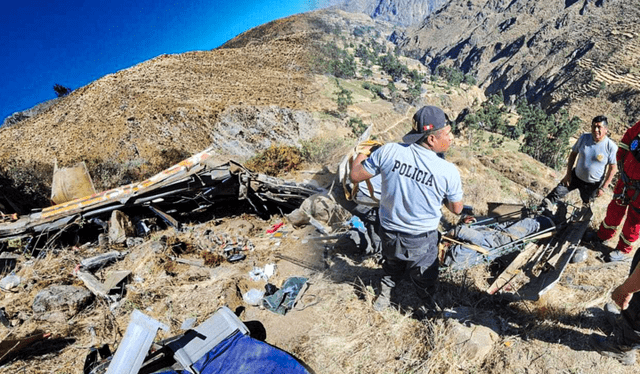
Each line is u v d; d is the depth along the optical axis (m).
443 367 2.69
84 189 5.93
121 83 40.62
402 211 2.65
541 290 2.89
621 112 125.62
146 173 15.81
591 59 159.75
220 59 43.66
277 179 5.30
